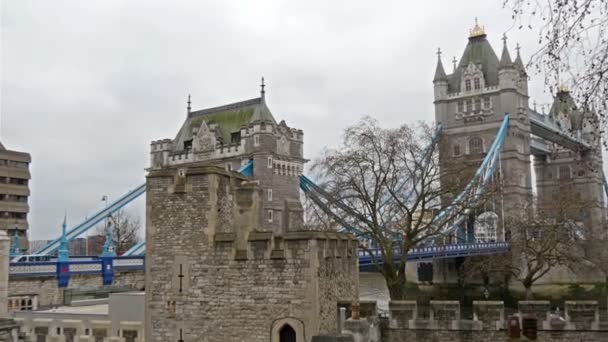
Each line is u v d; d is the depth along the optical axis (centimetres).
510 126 13038
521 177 13038
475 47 14162
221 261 2248
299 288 2152
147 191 2361
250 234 2239
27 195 12150
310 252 2155
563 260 7319
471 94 13638
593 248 8038
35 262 4341
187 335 2255
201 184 2294
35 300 3700
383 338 2581
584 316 2434
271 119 11162
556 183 14450
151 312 2306
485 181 8325
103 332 2447
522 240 7562
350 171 5509
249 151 10519
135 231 11700
